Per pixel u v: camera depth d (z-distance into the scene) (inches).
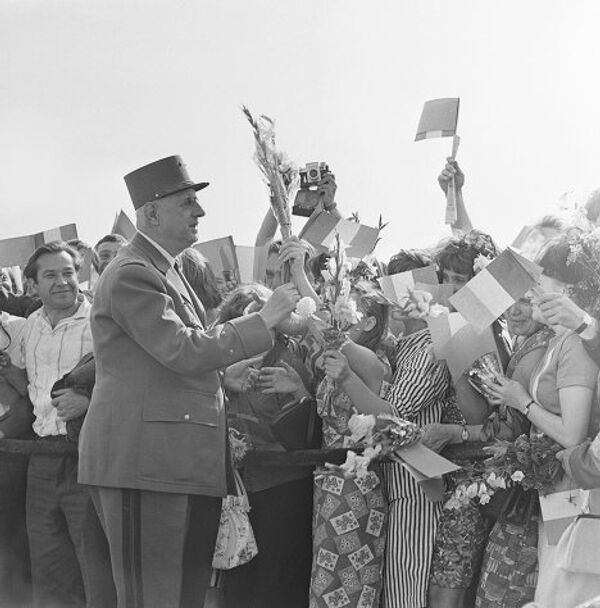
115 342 223.0
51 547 256.8
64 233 298.2
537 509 221.1
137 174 231.3
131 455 219.0
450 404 234.2
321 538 231.9
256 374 237.0
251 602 241.4
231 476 226.8
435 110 301.0
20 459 261.9
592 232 216.7
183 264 259.6
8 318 267.9
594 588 210.5
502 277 214.5
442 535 227.8
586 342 212.2
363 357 229.0
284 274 244.4
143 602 219.9
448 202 299.6
